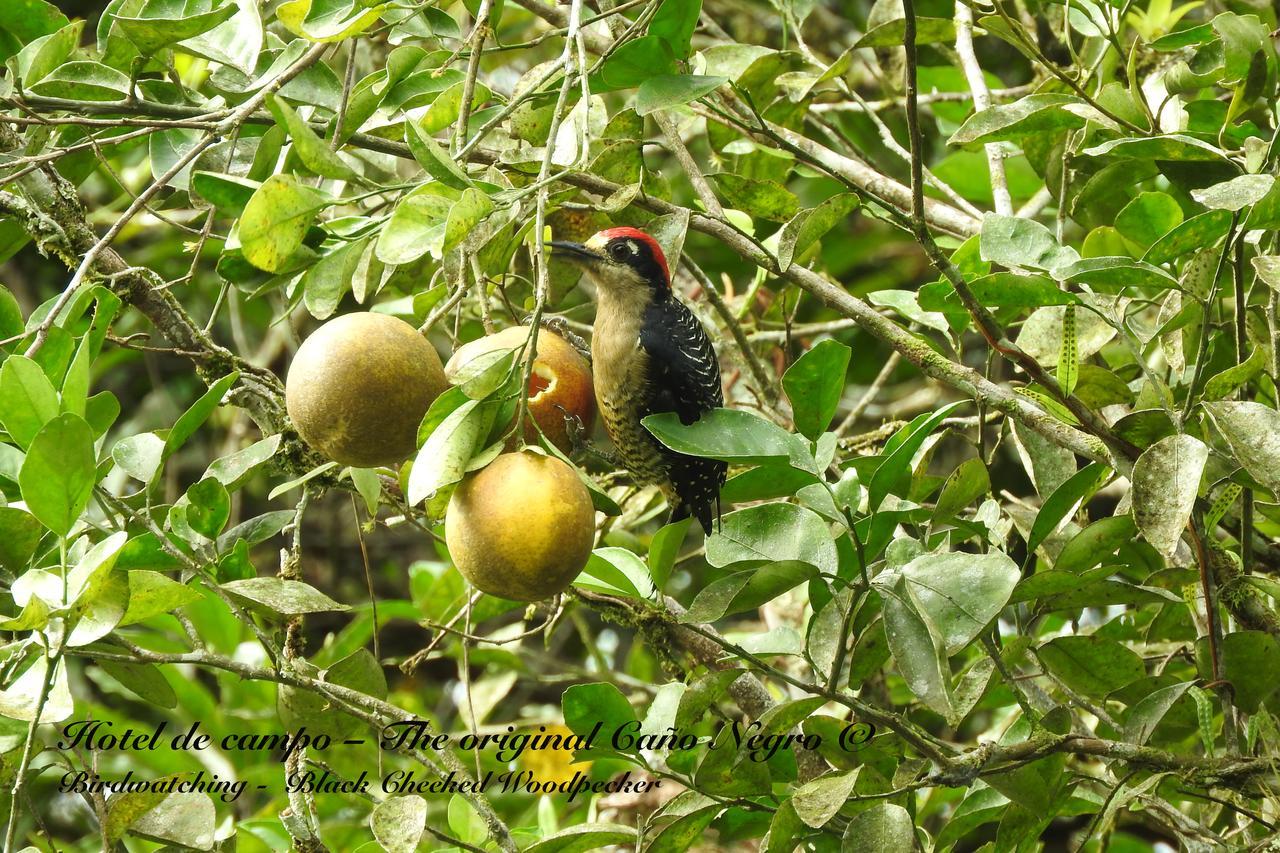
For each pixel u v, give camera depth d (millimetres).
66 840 12242
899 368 14617
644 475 9531
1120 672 7574
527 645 13773
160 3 7758
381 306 10492
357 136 7883
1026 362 7078
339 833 9820
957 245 10125
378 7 6559
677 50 7117
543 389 7043
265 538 8008
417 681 14258
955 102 12000
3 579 7336
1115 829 10695
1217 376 6984
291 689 7441
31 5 8047
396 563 15734
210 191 6859
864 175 10219
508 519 5496
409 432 5945
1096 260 6793
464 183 5766
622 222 9625
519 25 13648
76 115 8297
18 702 6039
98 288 6875
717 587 6836
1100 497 10969
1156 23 10648
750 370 10086
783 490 6680
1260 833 7832
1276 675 7090
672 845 7223
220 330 14680
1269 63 7488
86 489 5965
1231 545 8492
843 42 14195
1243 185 6520
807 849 7602
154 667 7492
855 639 7121
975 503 10180
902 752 7445
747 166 10336
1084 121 8375
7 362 6078
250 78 8133
